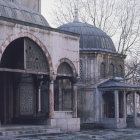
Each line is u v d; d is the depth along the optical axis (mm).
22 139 19922
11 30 22641
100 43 34875
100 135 23891
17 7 26547
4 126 23422
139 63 42688
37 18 27781
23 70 23453
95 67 33031
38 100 29438
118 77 33344
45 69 25203
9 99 27547
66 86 32969
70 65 27031
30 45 24156
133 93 33500
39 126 24000
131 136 23531
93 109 32719
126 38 43531
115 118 31234
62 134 23781
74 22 36875
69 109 32656
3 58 26641
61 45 26281
